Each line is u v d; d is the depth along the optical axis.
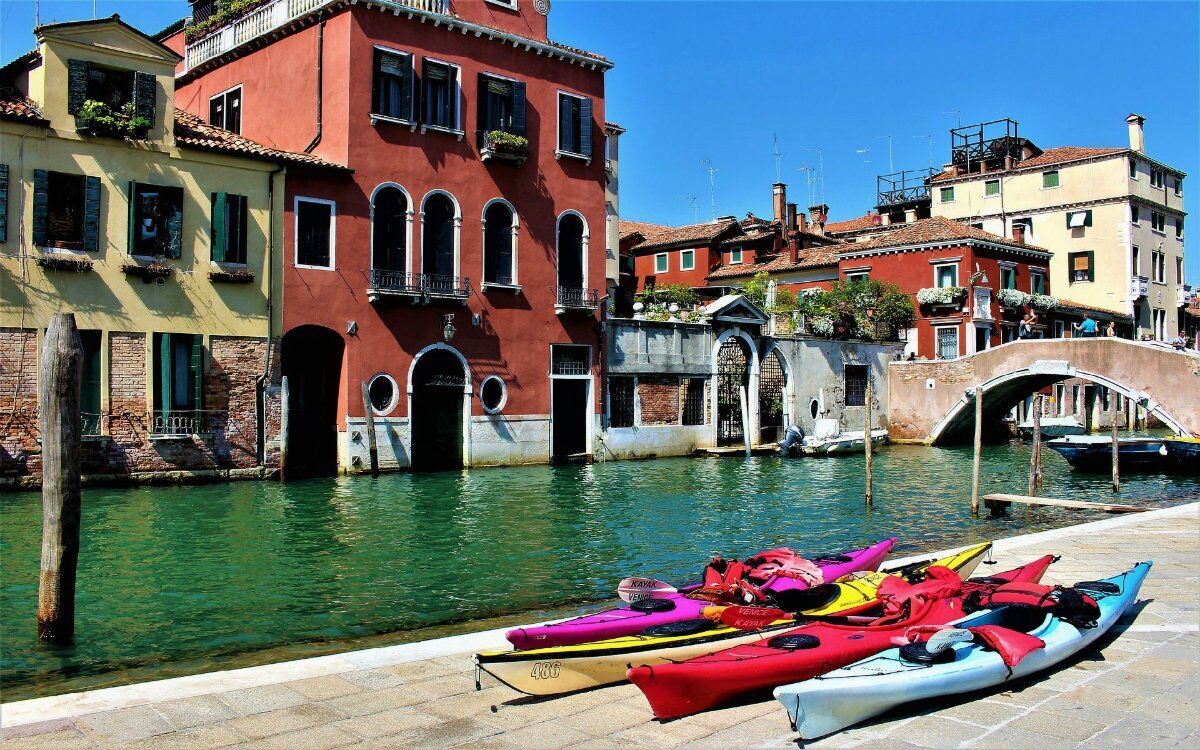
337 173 21.22
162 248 18.89
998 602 7.01
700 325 28.72
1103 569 10.19
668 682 5.65
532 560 12.62
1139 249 43.75
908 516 17.09
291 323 20.55
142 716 5.65
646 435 27.34
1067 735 5.34
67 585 8.42
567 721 5.68
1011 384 32.69
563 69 25.45
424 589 10.94
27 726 5.45
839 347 33.28
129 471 18.52
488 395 23.84
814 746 5.24
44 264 17.41
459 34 23.28
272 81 23.64
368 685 6.30
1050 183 44.91
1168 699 5.94
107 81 18.52
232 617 9.62
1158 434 39.00
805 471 24.58
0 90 18.52
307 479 20.39
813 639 6.34
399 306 22.11
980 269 37.31
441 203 23.08
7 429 17.12
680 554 13.22
